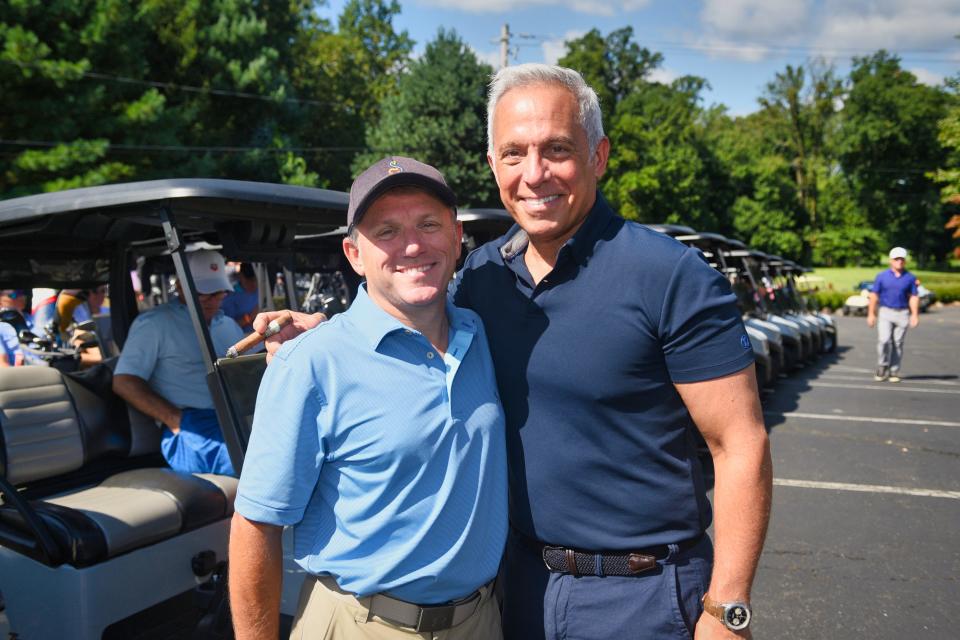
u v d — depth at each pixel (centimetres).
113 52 1600
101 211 265
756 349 744
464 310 163
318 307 443
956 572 368
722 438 144
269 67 2139
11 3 1441
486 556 154
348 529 146
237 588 148
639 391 148
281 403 142
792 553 394
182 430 313
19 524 257
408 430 142
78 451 306
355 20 4012
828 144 5425
